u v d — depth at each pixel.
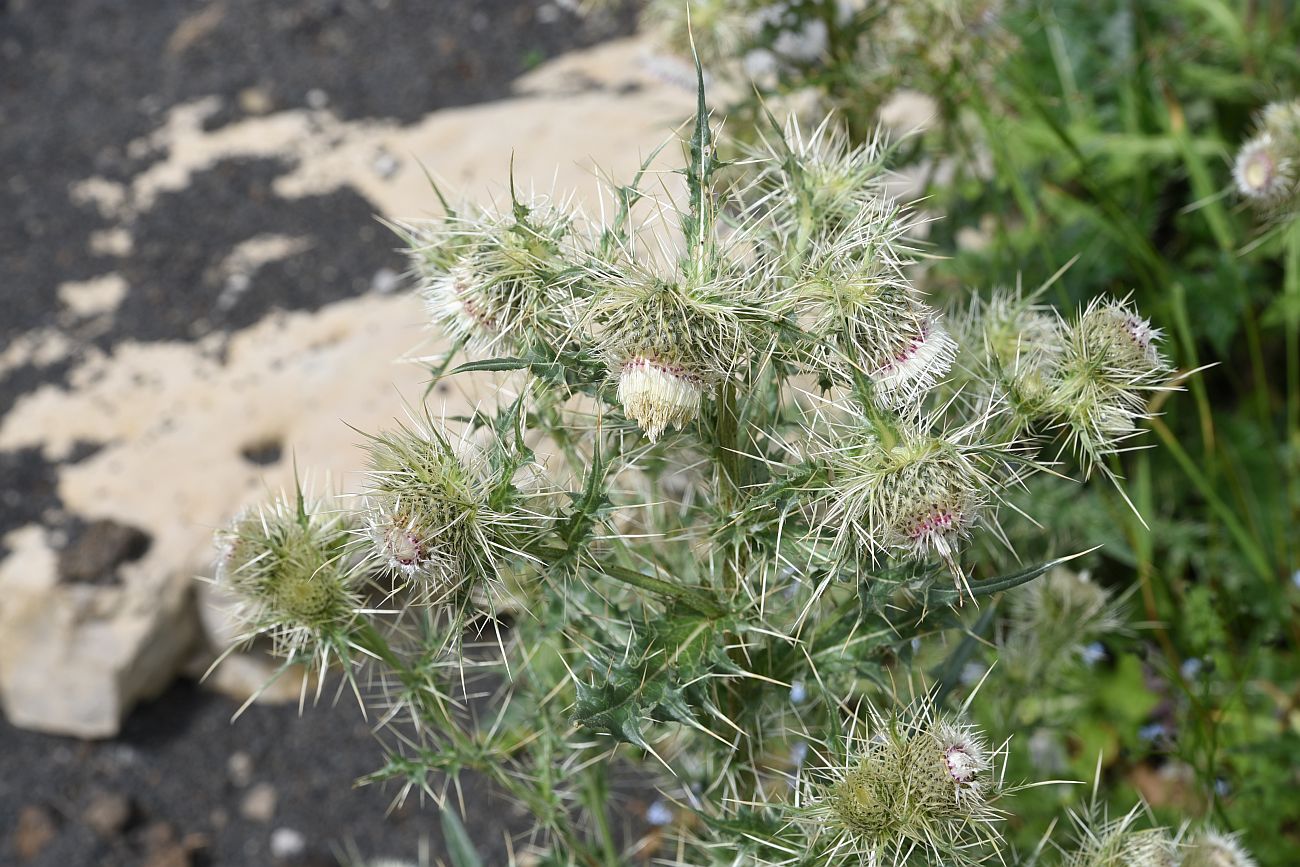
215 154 1.17
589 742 0.62
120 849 0.83
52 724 0.88
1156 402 0.73
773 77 0.84
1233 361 0.90
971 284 0.82
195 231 1.09
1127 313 0.55
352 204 1.10
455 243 0.56
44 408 0.97
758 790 0.57
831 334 0.51
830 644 0.56
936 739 0.51
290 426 0.93
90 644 0.86
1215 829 0.62
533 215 0.54
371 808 0.83
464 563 0.52
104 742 0.88
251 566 0.56
